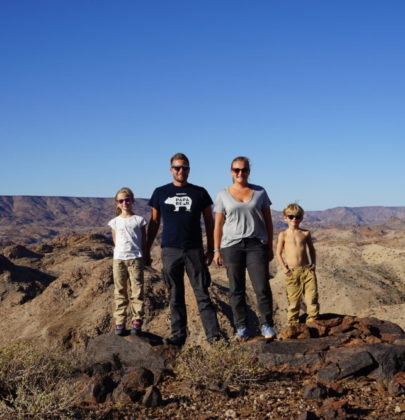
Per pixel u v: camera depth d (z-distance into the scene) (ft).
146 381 18.17
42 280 118.11
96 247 282.77
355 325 21.97
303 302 82.74
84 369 20.17
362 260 141.90
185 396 16.94
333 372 17.76
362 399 15.97
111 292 81.30
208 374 17.51
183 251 21.52
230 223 21.26
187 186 21.89
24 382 17.21
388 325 23.02
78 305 80.74
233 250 21.25
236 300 21.47
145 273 85.56
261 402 15.90
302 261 22.99
